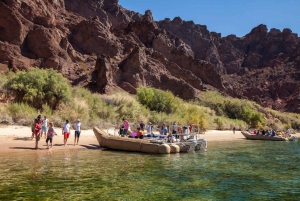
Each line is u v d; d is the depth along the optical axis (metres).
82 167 11.85
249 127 58.03
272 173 12.28
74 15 78.56
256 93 121.56
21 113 23.30
